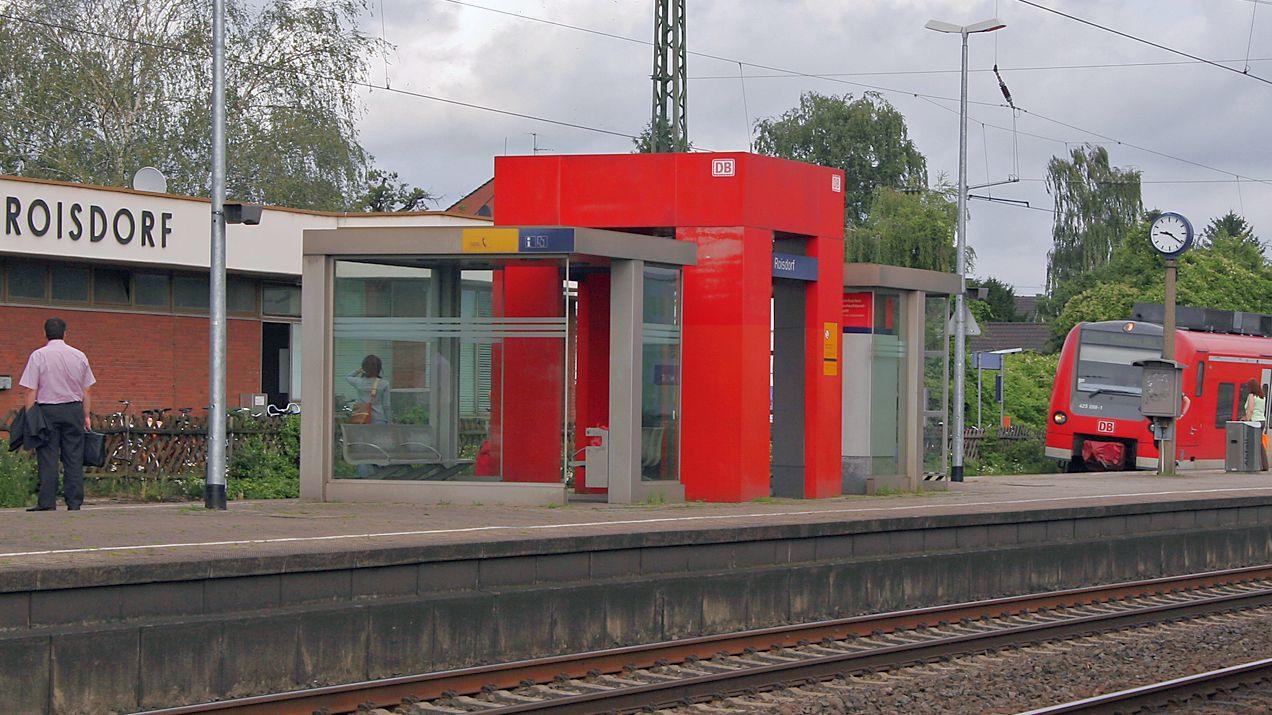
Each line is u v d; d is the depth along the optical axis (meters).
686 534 12.92
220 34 15.79
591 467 17.50
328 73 42.03
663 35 35.28
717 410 18.62
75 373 14.98
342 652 10.25
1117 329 33.09
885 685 11.10
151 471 20.89
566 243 16.34
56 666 8.77
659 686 10.15
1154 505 18.41
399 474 17.00
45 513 14.28
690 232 18.75
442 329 16.97
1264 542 20.02
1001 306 102.38
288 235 29.95
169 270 29.42
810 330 20.06
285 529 12.82
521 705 9.44
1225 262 60.84
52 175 40.47
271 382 31.81
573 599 11.78
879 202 58.38
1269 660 11.89
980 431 36.47
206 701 9.45
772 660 11.88
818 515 15.49
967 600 15.35
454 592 11.22
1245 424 29.67
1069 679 11.55
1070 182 86.75
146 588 9.45
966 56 30.31
